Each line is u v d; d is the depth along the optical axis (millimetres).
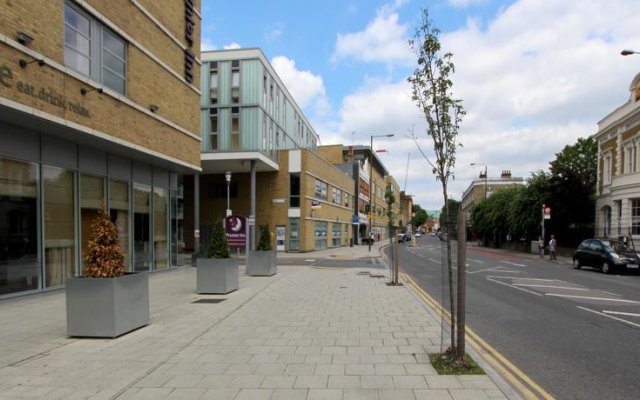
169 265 18016
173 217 18438
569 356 5898
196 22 18203
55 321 7727
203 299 10266
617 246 19547
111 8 12453
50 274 11398
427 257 30016
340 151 62594
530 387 4707
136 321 7098
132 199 15359
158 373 4926
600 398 4414
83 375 4863
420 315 8336
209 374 4879
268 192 34844
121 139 12766
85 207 12938
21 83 9125
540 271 19703
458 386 4449
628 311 9375
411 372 4898
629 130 27562
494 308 9695
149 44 14453
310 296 10836
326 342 6270
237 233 16109
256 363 5277
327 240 41938
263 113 31000
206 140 30500
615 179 27984
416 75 5648
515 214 38812
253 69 30203
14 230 10297
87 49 11617
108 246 6797
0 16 8625
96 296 6543
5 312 8578
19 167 10523
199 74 18469
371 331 6977
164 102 15414
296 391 4344
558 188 32500
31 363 5312
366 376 4773
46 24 9852
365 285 13164
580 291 12680
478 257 31125
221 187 35750
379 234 77875
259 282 13820
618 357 5867
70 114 10609
